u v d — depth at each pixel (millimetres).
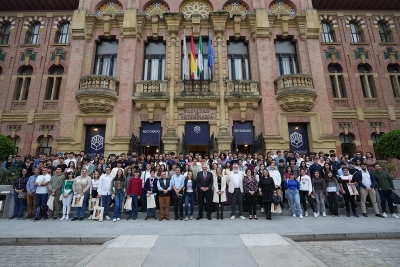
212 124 15180
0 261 5258
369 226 7621
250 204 9031
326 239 6688
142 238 6367
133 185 9172
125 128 14656
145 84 15516
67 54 17938
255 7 17016
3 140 12094
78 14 16609
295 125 15492
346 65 17953
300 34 16703
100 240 6582
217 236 6512
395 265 4820
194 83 15562
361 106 17203
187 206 9016
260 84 15641
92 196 9328
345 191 9516
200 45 15602
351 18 18859
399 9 18781
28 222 8656
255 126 15367
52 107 16969
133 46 16000
